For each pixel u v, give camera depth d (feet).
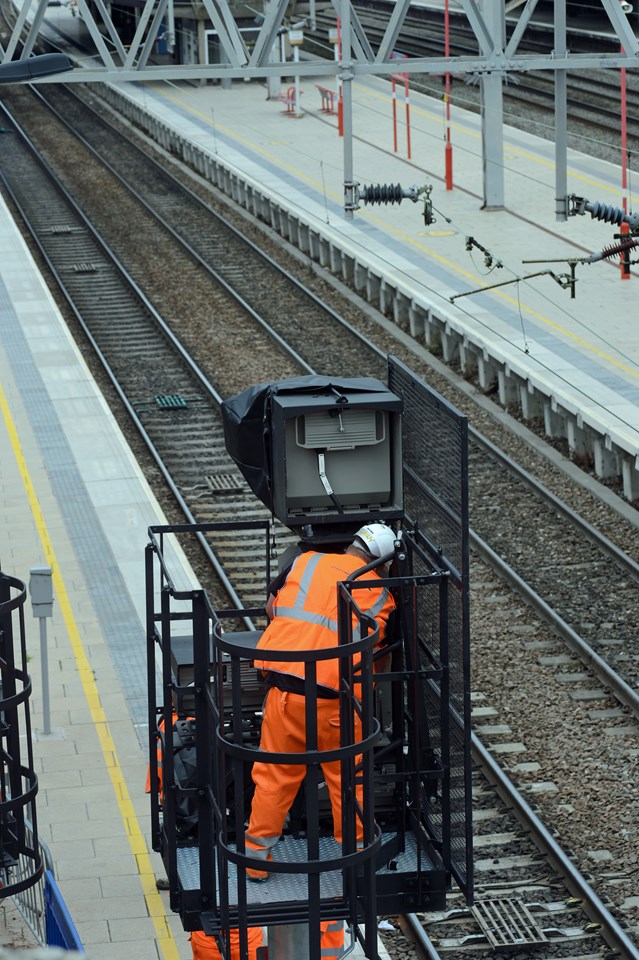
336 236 180.86
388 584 41.60
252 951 46.52
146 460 124.88
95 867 64.34
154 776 49.93
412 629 43.75
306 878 43.86
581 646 87.04
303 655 38.52
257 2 293.84
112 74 167.02
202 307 171.22
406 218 189.37
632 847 68.13
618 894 64.69
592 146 224.94
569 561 101.91
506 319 144.56
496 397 137.80
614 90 257.75
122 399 139.23
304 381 47.01
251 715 48.62
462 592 40.98
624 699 81.76
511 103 262.88
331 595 42.47
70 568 98.94
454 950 61.21
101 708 79.36
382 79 300.40
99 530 105.91
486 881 66.23
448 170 203.21
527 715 81.05
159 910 61.21
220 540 107.14
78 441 125.39
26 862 52.19
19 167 255.09
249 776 47.26
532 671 86.02
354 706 39.86
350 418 44.91
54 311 168.35
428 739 45.62
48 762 73.72
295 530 46.42
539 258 165.37
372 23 360.07
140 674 83.41
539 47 289.74
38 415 132.46
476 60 177.58
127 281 181.47
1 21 422.41
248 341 157.79
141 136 278.26
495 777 73.92
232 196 226.58
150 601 49.32
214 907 44.78
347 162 183.21
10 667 51.37
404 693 45.73
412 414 45.19
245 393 47.52
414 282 158.30
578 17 303.68
